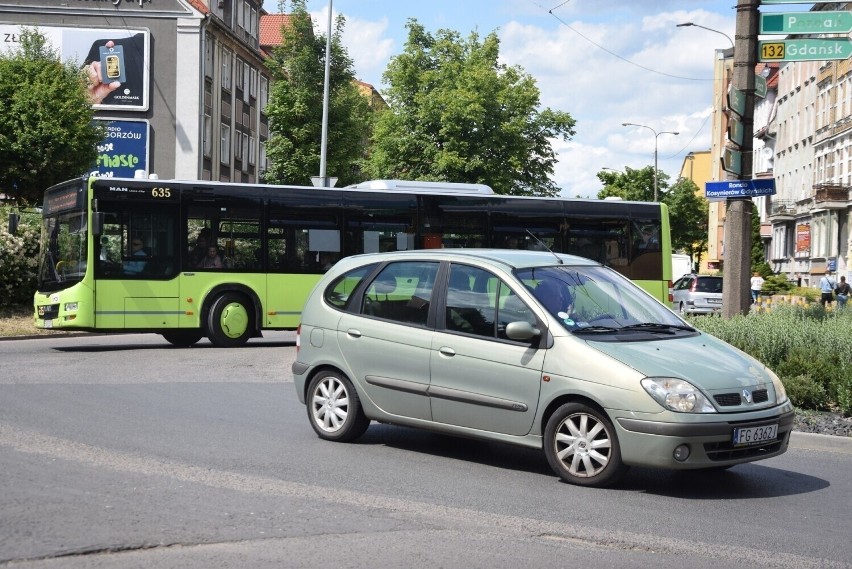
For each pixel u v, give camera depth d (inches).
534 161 2107.5
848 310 756.0
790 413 333.1
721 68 3671.3
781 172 3061.0
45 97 1392.7
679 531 273.1
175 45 1984.5
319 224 879.1
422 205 916.0
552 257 375.2
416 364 366.0
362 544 248.1
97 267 812.0
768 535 271.9
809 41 612.7
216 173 2140.7
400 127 2043.6
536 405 334.6
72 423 423.5
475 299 358.3
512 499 305.1
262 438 400.2
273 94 1846.7
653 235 992.2
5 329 973.2
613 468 319.0
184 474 324.8
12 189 1424.7
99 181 815.1
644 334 344.2
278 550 240.1
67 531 250.1
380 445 390.9
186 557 232.1
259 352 801.6
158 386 564.4
